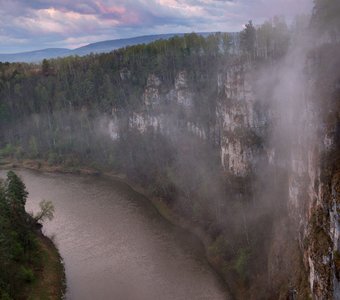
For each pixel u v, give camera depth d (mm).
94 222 89625
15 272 62219
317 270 40250
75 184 116312
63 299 63500
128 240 81312
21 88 160625
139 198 103375
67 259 74812
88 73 151500
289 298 48531
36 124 150625
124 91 140375
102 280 68250
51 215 79875
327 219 40938
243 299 60156
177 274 69000
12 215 68312
